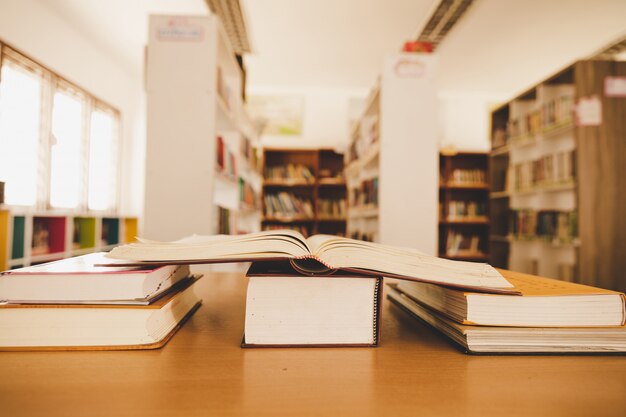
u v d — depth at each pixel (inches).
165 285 17.5
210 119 73.0
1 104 119.0
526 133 123.2
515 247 132.8
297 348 15.5
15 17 118.5
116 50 165.8
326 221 193.6
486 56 173.0
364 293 15.9
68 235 124.1
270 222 190.5
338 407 10.4
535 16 140.6
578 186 95.6
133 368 12.9
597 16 140.1
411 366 13.6
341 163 200.4
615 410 10.4
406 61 87.7
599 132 96.0
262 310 15.5
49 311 14.6
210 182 72.7
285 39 160.4
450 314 16.8
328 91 217.8
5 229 96.0
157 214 72.3
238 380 12.1
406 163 87.1
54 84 138.4
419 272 15.6
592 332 15.3
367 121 120.3
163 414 9.8
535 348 15.0
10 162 124.1
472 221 186.2
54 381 11.6
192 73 73.2
